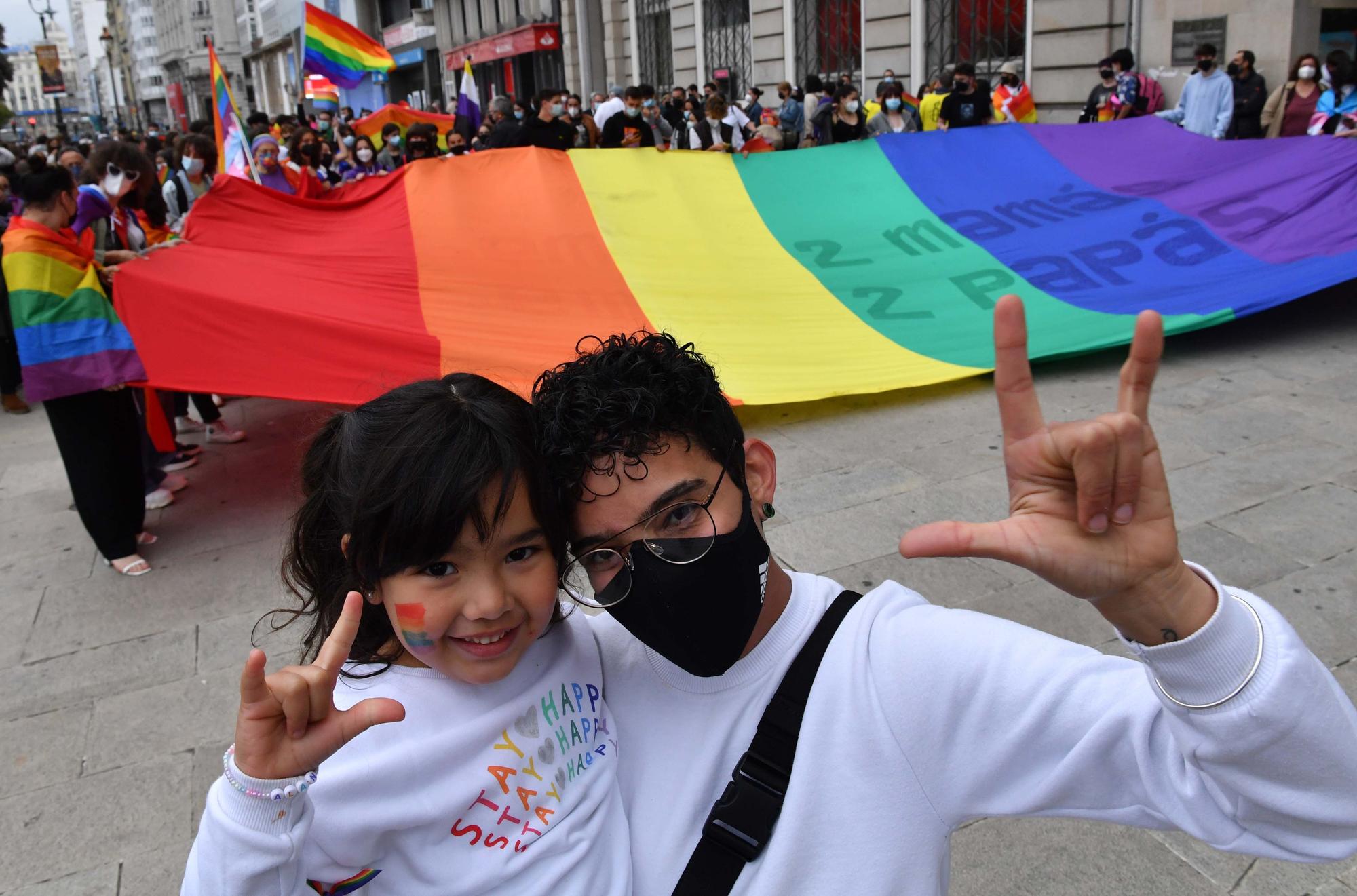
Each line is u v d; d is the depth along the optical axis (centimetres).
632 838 131
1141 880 251
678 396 122
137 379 438
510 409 123
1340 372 608
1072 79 1299
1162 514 96
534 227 668
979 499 465
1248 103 1055
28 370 417
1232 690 95
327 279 570
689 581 122
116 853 283
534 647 137
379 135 1791
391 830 120
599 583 128
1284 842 101
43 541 509
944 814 121
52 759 327
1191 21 1165
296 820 106
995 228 759
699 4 2053
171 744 331
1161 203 763
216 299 481
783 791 121
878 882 117
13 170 1122
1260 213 732
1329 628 346
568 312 609
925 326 660
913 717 120
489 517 116
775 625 131
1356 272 627
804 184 768
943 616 126
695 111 1480
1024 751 116
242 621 407
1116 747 110
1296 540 407
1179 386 607
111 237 563
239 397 760
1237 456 495
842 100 1250
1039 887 251
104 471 447
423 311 571
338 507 126
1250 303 631
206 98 8600
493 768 124
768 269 697
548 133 1053
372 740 122
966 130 826
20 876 276
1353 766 96
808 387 570
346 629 106
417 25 4012
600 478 121
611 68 2455
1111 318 655
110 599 435
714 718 130
